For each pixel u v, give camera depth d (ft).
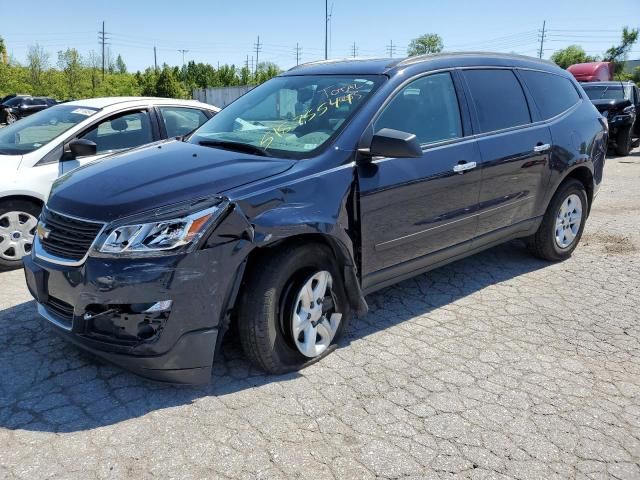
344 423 9.87
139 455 8.92
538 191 16.80
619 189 31.83
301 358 11.55
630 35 181.98
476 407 10.46
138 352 9.73
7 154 18.30
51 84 194.80
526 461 9.05
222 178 10.62
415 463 8.91
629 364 12.18
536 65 17.71
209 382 10.43
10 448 9.03
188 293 9.73
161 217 9.70
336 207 11.32
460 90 14.66
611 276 17.49
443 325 13.88
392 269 13.15
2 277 17.16
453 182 13.84
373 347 12.66
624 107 47.52
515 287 16.51
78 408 10.15
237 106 15.10
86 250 10.01
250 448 9.16
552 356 12.45
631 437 9.73
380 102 12.66
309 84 14.10
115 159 12.64
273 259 10.69
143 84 177.47
